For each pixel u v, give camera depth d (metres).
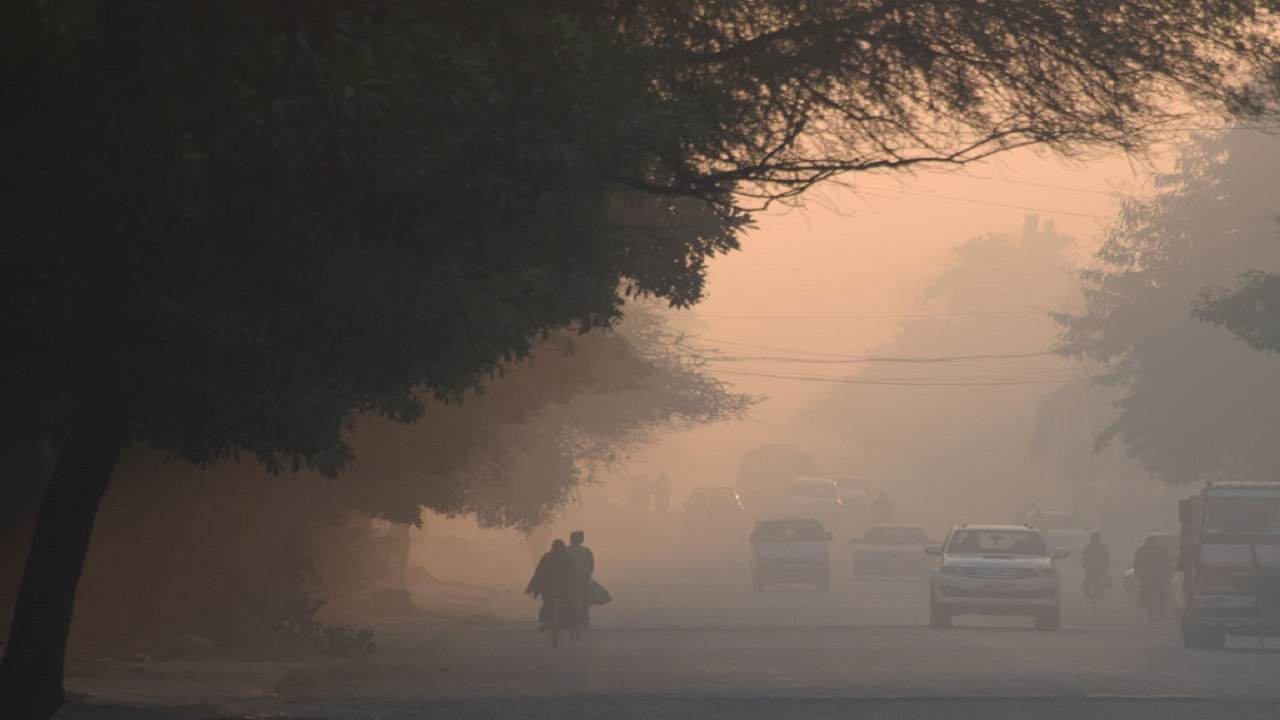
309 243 39.97
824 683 71.38
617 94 39.25
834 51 48.25
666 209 59.22
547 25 38.72
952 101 48.91
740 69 48.12
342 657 90.62
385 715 57.28
